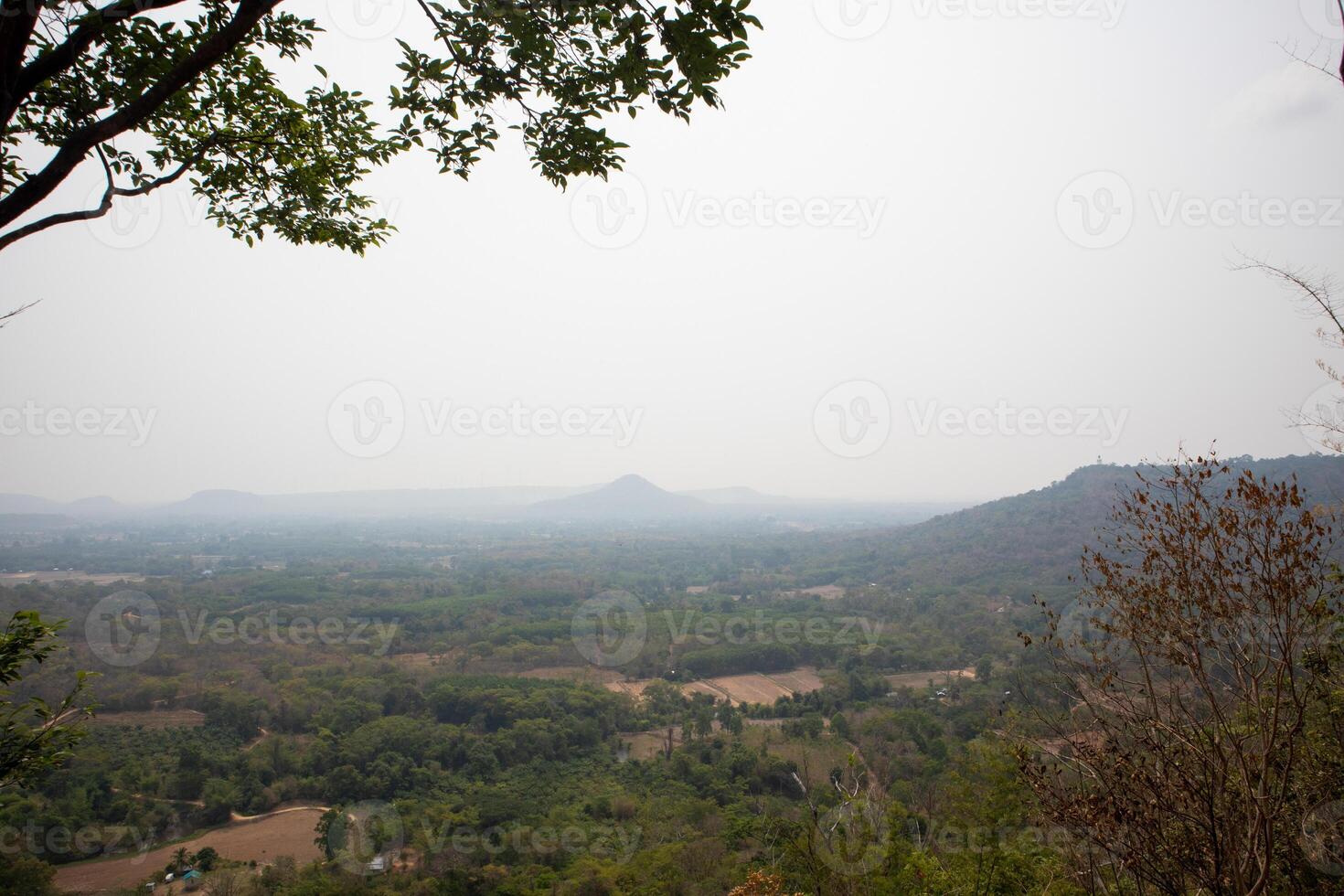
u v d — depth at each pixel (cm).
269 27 403
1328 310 359
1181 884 338
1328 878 363
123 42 358
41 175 261
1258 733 320
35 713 412
